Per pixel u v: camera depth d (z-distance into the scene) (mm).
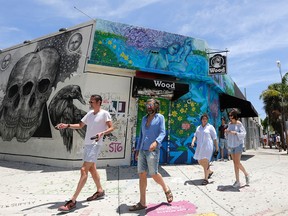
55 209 4211
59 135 8430
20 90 10398
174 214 3955
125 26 9422
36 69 10156
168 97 9125
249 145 23266
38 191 5359
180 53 9992
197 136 6430
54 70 9516
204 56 10414
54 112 8820
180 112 9562
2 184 5918
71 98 8578
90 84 8555
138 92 8648
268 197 4855
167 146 9117
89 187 5680
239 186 5668
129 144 8703
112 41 9078
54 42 9992
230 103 12336
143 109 9086
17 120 9945
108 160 8352
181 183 6082
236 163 5746
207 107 10250
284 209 4156
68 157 7984
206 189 5512
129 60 9125
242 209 4184
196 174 7176
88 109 8328
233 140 5812
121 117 8750
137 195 5047
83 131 8125
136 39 9438
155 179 4344
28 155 9031
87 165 4332
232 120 5918
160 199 4770
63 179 6383
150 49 9547
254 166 8852
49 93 9273
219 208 4238
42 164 8516
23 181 6195
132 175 6934
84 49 8977
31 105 9672
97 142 4438
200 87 10141
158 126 4246
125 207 4309
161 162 8969
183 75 9586
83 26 9375
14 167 8023
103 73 8812
